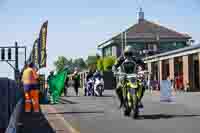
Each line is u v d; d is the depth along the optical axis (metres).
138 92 14.59
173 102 24.02
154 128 12.02
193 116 15.30
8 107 10.34
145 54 78.06
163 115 15.76
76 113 17.23
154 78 62.50
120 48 96.00
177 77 48.38
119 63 14.99
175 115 15.74
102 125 12.94
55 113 17.39
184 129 11.70
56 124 13.43
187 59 49.59
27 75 18.23
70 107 20.77
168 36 97.00
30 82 18.12
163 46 96.44
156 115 15.77
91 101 25.98
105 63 77.25
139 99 14.60
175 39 96.88
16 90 16.17
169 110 18.03
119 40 96.00
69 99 28.81
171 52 54.03
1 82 8.89
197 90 48.06
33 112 17.98
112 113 16.95
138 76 14.76
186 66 49.91
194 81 49.25
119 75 15.02
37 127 12.72
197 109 18.55
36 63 26.83
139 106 14.82
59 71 25.48
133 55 14.91
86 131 11.66
